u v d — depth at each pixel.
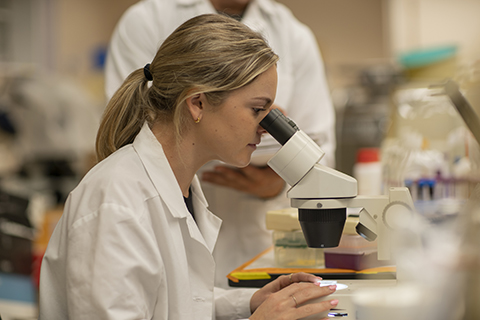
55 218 2.81
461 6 3.96
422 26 4.10
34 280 2.50
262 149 1.53
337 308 1.05
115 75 2.02
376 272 1.25
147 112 1.21
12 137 3.71
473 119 1.21
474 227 0.78
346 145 2.86
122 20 2.06
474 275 0.75
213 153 1.20
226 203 1.99
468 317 0.74
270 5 2.14
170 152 1.20
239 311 1.30
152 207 1.10
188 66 1.12
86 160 3.52
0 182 3.19
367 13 4.46
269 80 1.14
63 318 1.13
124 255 1.00
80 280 0.99
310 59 2.17
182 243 1.15
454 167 1.85
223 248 1.99
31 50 4.83
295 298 1.07
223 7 2.04
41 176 3.50
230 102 1.12
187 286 1.12
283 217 1.38
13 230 2.49
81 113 3.92
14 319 2.36
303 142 1.11
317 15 4.57
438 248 0.81
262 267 1.41
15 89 3.81
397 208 1.09
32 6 4.83
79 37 5.19
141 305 1.01
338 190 1.10
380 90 2.92
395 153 1.92
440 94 1.30
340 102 3.07
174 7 2.02
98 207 1.04
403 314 0.88
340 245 1.31
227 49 1.11
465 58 1.55
